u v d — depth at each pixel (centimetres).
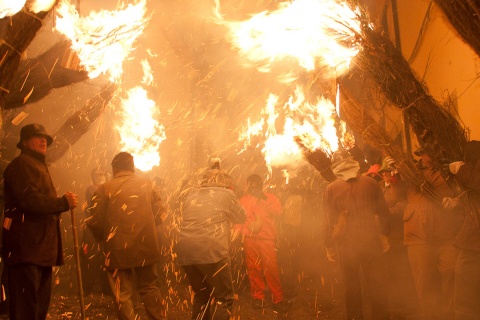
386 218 608
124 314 549
